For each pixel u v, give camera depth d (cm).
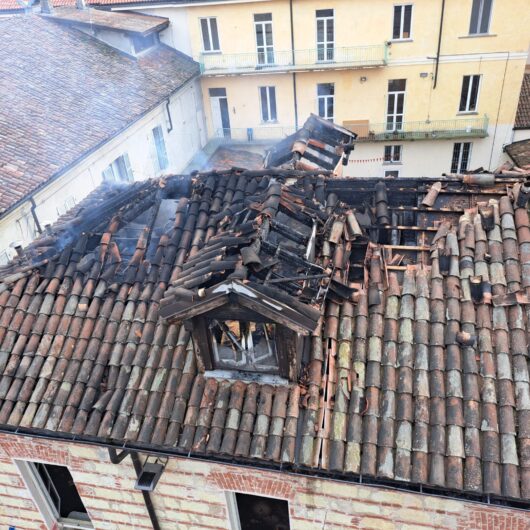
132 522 901
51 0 3095
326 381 690
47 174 1775
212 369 724
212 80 2998
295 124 3042
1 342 795
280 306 612
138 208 951
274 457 646
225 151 3127
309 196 875
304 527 789
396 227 831
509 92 2672
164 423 698
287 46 2772
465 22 2523
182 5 2770
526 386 641
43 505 926
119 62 2617
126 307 807
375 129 2884
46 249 891
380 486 634
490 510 664
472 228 791
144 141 2491
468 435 617
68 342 784
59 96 2191
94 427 708
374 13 2584
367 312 741
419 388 661
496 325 694
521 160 2594
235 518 835
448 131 2803
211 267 670
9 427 760
